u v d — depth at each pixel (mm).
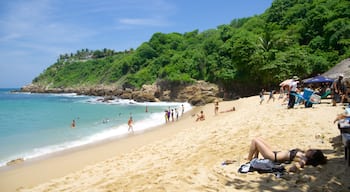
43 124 28953
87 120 31984
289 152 6352
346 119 7645
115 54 161750
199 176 6387
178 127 22125
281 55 49281
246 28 72188
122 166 8953
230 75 56656
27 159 14234
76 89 124375
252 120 13945
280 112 15453
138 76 88750
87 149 15906
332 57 47344
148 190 5766
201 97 59250
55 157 14227
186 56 76250
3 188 8906
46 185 7738
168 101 66500
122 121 30562
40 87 150750
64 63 168625
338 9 54094
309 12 59906
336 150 7250
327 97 21312
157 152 10430
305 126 10711
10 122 30828
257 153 6824
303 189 5086
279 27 64750
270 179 5715
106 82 112375
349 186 5062
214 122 17719
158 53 106625
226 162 7219
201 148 9625
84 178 7984
